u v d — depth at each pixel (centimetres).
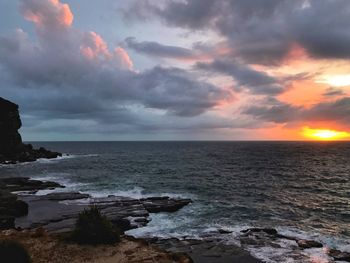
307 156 14488
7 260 1609
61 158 13512
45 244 1984
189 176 7488
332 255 2548
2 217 2966
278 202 4609
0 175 7606
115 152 18888
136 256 1806
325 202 4628
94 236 2006
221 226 3381
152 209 3953
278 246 2752
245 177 7375
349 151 18875
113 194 5069
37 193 5034
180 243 2812
